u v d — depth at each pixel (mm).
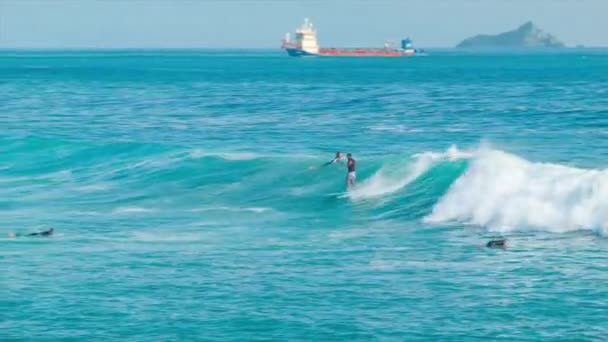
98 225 136500
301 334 85625
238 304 94562
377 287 100250
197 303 95000
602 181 125438
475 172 138750
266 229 133375
